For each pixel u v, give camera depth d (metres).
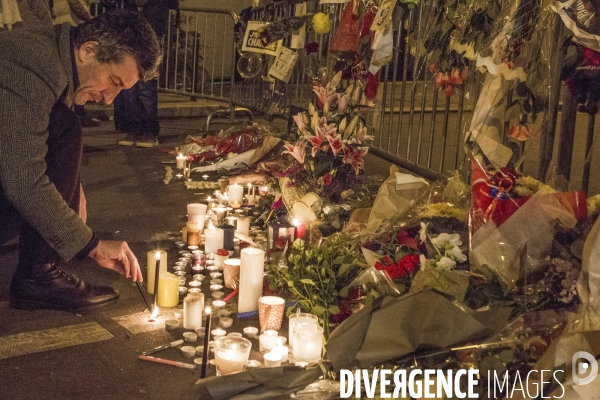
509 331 2.73
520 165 3.97
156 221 5.30
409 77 7.09
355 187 4.77
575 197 3.17
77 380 3.02
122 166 7.12
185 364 3.15
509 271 3.10
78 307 3.68
